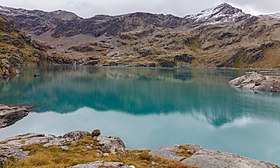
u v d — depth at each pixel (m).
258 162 31.62
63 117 77.56
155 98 111.69
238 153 52.31
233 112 86.56
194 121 76.31
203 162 29.61
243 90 132.88
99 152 31.25
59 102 98.88
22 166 21.34
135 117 80.75
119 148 35.03
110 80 172.62
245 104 98.88
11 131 61.78
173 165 25.84
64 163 23.22
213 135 63.34
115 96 115.81
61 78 173.88
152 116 82.31
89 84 150.00
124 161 25.67
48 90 123.25
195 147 40.97
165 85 151.38
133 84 154.25
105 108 93.00
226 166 28.52
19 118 73.94
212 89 136.00
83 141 36.12
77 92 122.69
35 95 109.06
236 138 61.47
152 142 58.12
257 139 60.25
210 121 76.19
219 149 54.31
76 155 28.44
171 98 111.62
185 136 62.78
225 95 118.00
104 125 71.31
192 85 150.88
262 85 134.38
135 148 54.19
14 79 151.62
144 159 28.89
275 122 74.50
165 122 75.38
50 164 22.03
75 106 93.75
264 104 98.69
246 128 69.12
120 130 66.88
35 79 158.88
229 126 71.19
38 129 64.62
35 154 26.70
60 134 61.66
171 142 58.41
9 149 26.97
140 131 66.19
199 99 109.12
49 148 31.05
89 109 90.25
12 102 93.12
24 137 40.44
